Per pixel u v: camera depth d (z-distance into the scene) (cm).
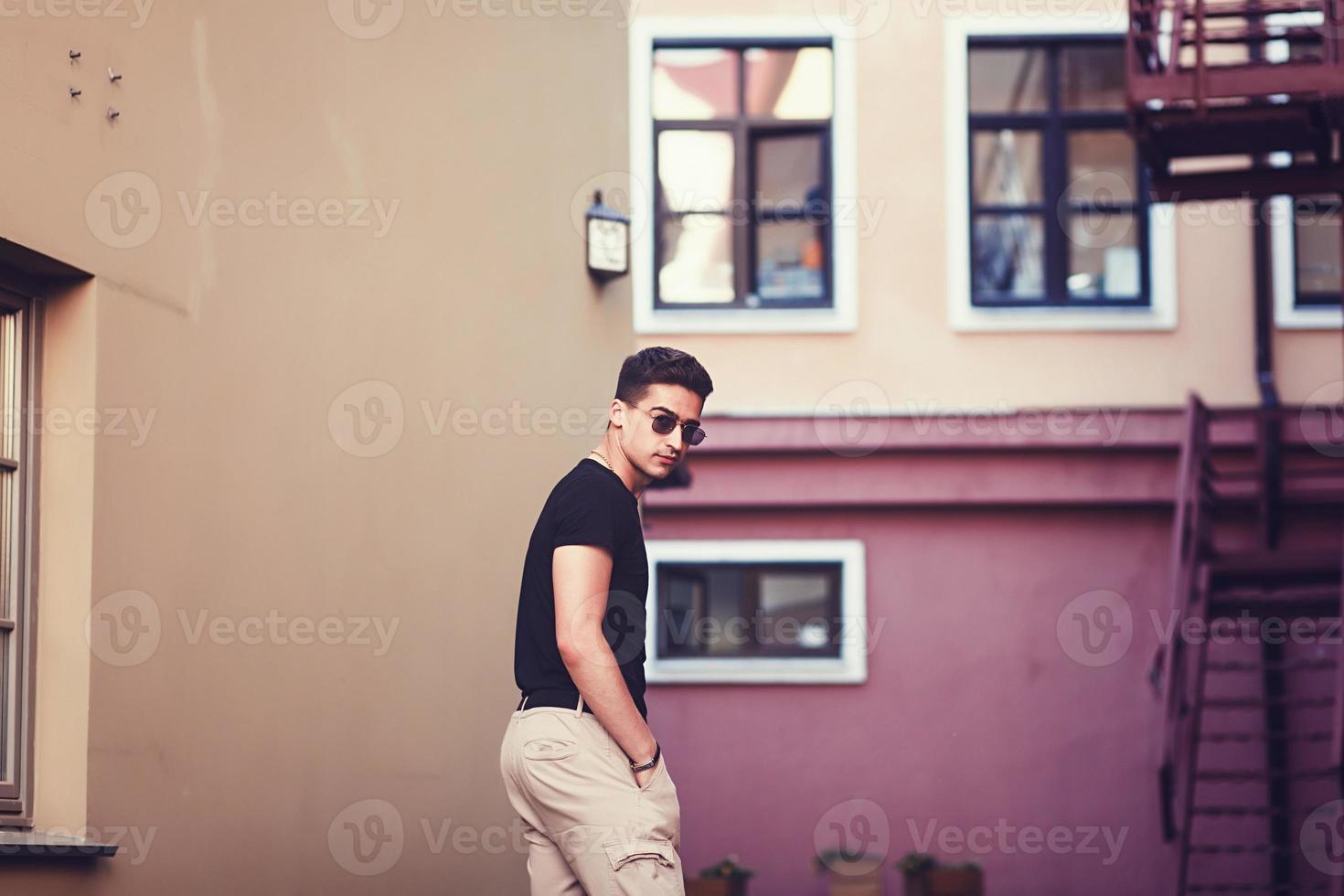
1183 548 916
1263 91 754
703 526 1043
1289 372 1036
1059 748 1017
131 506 387
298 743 455
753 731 1023
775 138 1080
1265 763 1004
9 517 369
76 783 367
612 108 703
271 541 447
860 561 1033
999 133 1073
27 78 358
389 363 515
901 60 1068
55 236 364
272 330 454
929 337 1052
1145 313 1047
